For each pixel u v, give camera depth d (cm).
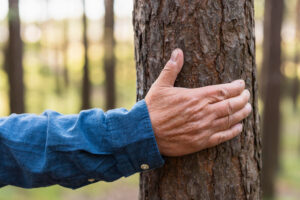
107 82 870
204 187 94
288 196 566
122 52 1189
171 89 83
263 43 538
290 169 746
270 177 537
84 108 907
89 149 82
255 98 99
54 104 1318
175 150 85
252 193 100
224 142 93
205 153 93
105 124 84
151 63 95
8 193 457
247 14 93
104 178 86
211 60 90
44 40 1389
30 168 86
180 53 87
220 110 83
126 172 85
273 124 537
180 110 81
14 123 91
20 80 627
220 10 89
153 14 92
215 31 89
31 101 1123
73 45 1509
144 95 98
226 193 95
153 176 100
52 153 83
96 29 1175
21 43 621
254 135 100
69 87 1488
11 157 90
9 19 594
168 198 97
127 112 84
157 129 82
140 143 81
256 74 99
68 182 87
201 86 90
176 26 90
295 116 1366
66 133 84
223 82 90
